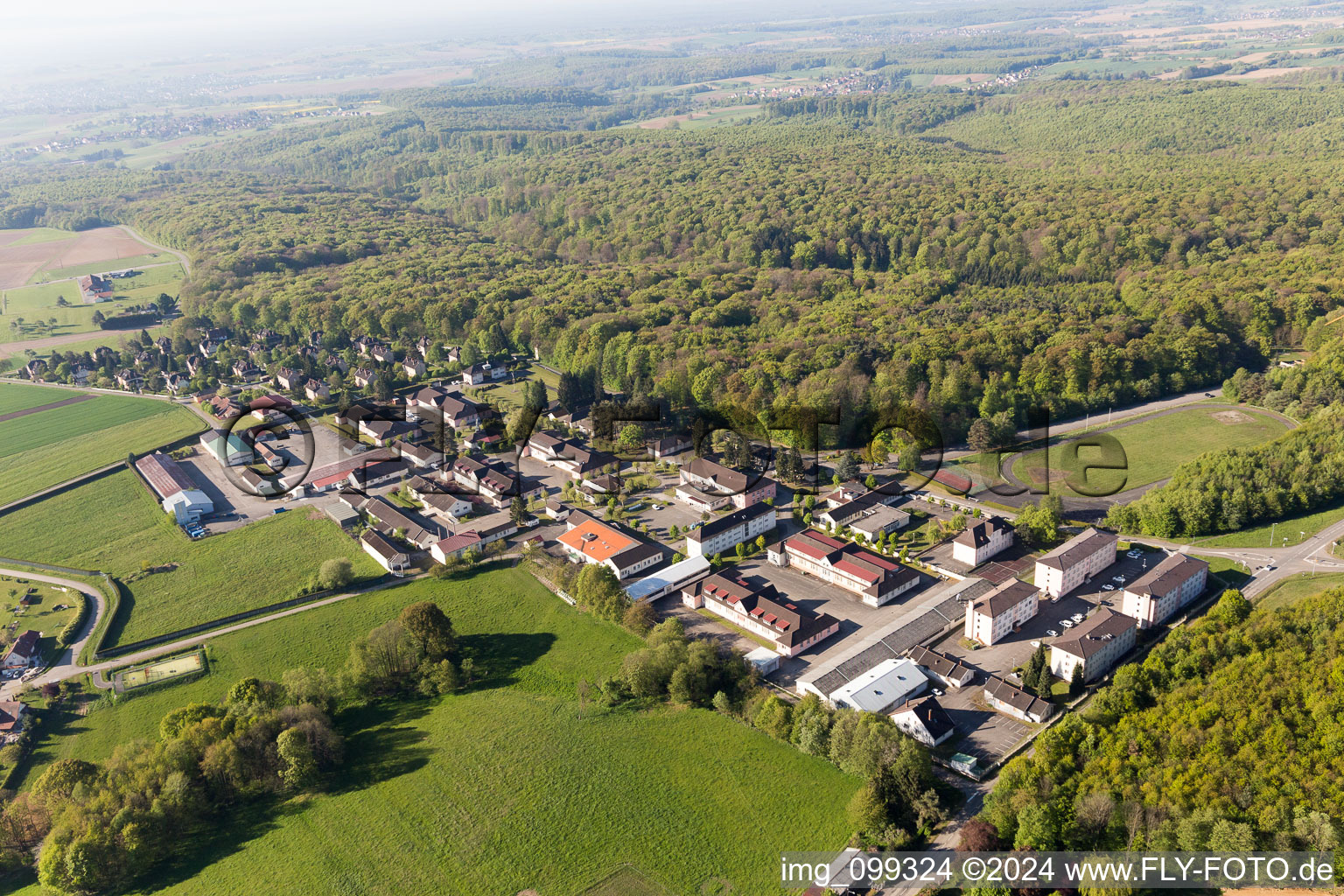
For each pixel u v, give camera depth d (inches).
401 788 7155.5
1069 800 6146.7
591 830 6614.2
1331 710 6314.0
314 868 6441.9
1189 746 6323.8
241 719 7544.3
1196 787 5974.4
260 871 6451.8
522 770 7268.7
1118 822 5876.0
